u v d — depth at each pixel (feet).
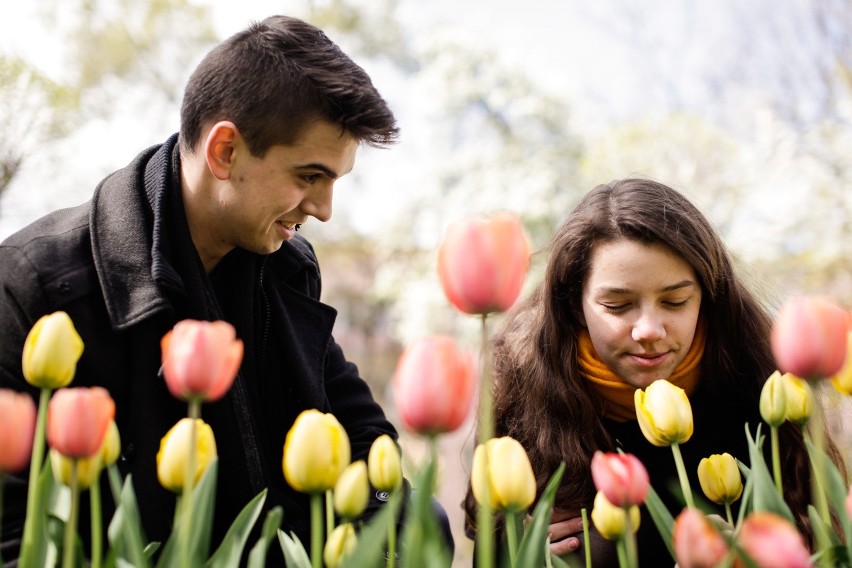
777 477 5.15
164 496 6.97
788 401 5.16
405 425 4.04
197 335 4.21
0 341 6.56
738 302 8.25
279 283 8.50
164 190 7.47
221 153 7.13
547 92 54.54
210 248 7.75
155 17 45.52
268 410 8.22
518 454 4.67
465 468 8.85
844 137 39.60
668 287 7.48
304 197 7.43
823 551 4.38
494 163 53.31
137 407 7.06
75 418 4.20
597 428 8.44
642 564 8.46
